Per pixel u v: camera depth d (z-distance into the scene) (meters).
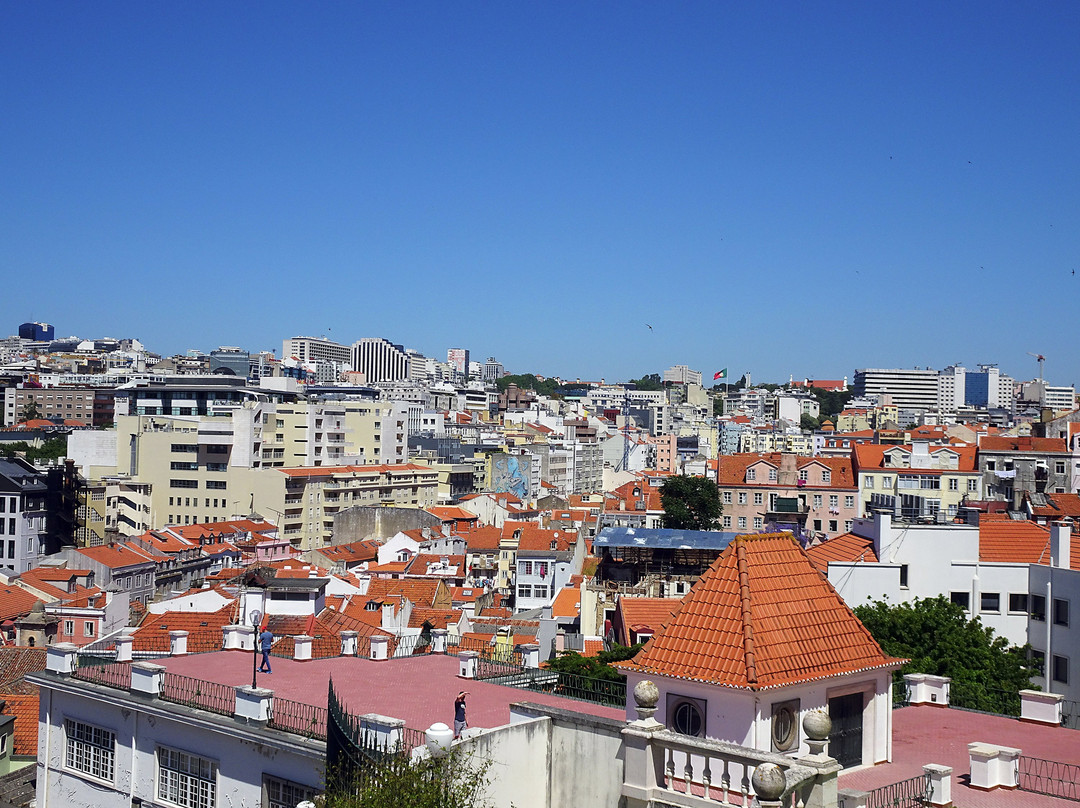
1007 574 60.56
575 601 114.75
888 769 28.34
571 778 28.47
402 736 29.39
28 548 159.25
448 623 90.44
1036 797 25.77
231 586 98.62
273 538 177.00
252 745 33.41
